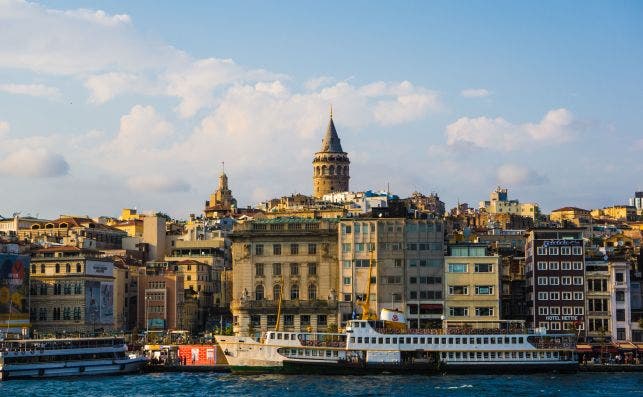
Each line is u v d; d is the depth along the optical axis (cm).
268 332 19638
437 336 19375
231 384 18325
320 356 19412
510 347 19388
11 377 19662
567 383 18075
